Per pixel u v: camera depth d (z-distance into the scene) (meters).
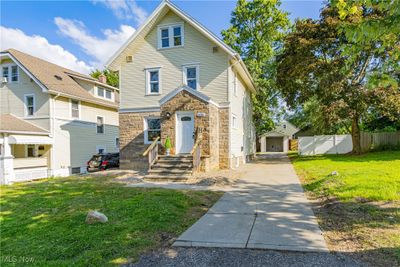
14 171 15.47
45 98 18.09
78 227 5.02
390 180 7.72
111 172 14.02
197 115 12.43
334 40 16.95
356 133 19.39
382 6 3.52
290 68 18.86
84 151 20.91
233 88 15.39
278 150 41.97
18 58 18.23
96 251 3.89
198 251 3.83
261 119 31.36
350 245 3.86
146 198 7.11
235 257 3.59
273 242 4.04
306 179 9.95
